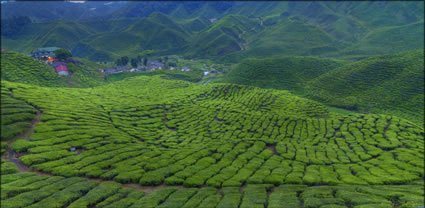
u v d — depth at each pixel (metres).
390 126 76.19
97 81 182.50
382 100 133.00
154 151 55.47
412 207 27.05
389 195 33.25
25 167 44.91
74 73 170.88
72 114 72.12
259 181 41.66
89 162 46.94
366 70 159.00
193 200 33.84
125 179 41.66
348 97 143.25
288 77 181.88
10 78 129.38
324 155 58.44
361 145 64.81
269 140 66.94
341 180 43.94
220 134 73.06
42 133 56.94
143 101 105.38
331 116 93.25
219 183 41.09
